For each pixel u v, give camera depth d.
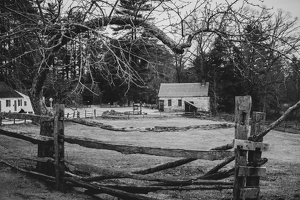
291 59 5.32
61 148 5.72
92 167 5.37
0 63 6.90
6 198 5.00
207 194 6.80
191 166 10.97
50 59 6.54
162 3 5.48
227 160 5.16
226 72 50.34
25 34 5.85
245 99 4.23
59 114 5.70
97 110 60.81
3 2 5.66
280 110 50.56
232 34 5.62
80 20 5.86
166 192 6.88
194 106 59.97
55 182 5.80
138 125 39.16
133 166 10.66
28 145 13.75
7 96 48.22
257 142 4.30
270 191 7.63
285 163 13.79
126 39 5.94
